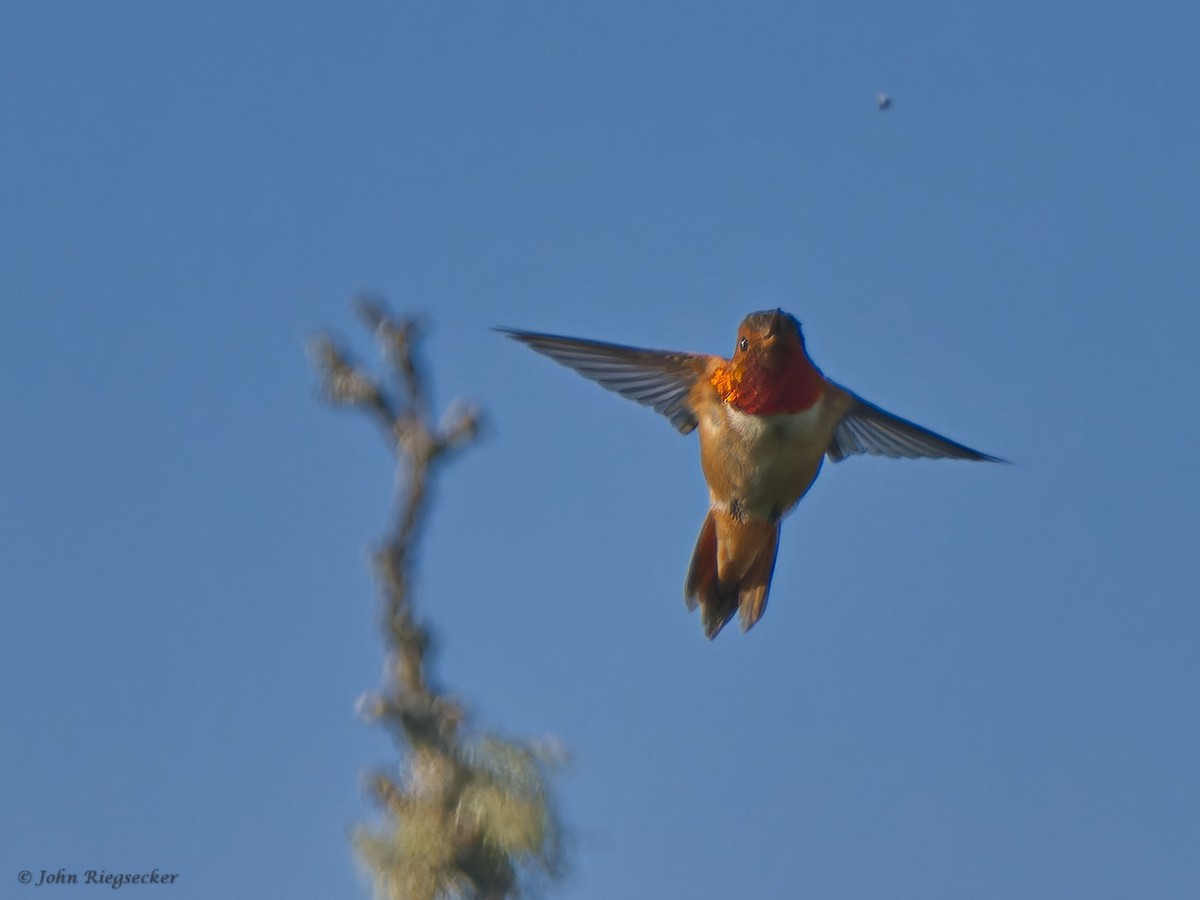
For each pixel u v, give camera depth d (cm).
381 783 609
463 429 609
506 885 598
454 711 599
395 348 618
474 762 604
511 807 593
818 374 1150
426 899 590
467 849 592
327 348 616
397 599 596
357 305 622
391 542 597
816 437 1125
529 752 609
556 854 605
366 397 606
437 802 596
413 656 597
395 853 597
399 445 608
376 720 592
